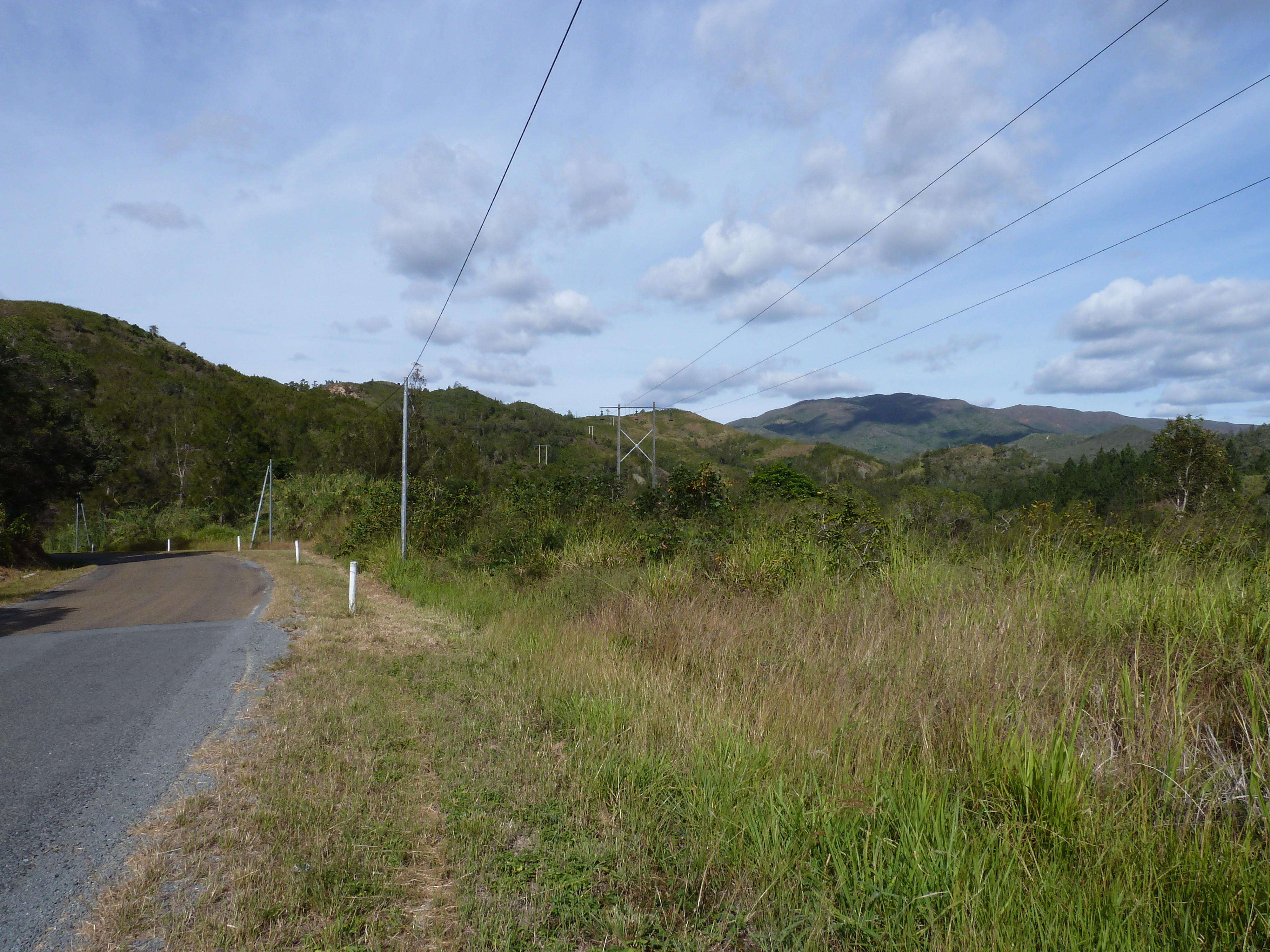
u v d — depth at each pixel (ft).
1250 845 10.48
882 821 12.16
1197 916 9.66
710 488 50.85
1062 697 15.26
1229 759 12.69
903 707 16.44
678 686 20.90
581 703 20.16
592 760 16.02
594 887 11.34
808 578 30.25
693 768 15.21
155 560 111.75
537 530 51.67
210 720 20.34
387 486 94.43
